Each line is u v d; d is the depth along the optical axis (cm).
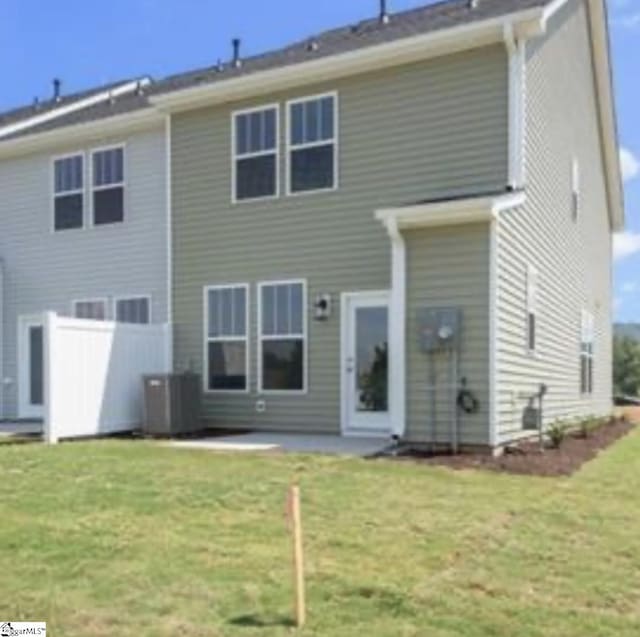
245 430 1551
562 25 1700
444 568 643
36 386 1934
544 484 1012
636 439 1736
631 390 4088
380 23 1761
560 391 1709
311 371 1498
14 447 1268
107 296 1819
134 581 591
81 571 613
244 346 1578
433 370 1254
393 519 791
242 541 701
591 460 1287
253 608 543
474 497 906
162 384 1503
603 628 526
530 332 1427
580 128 1934
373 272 1438
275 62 1622
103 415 1514
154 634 499
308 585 589
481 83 1357
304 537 717
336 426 1466
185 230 1666
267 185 1565
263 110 1575
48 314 1427
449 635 506
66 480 948
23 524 743
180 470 1019
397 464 1112
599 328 2280
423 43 1383
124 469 1023
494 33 1334
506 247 1273
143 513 791
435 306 1253
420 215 1248
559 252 1692
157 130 1759
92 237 1853
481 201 1204
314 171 1511
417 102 1413
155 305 1744
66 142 1895
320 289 1494
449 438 1241
